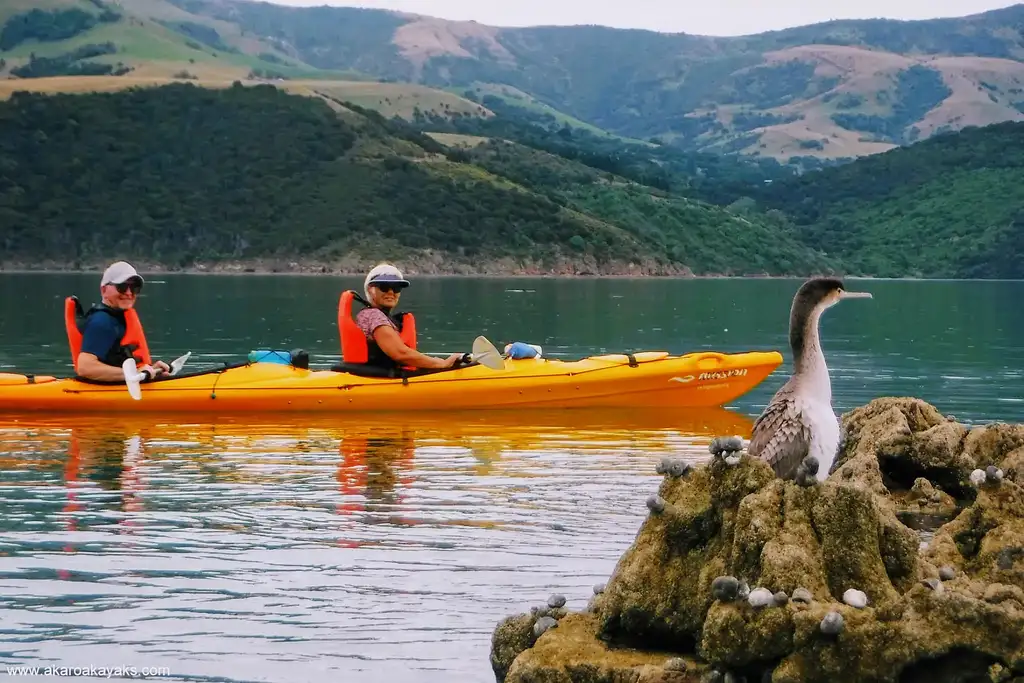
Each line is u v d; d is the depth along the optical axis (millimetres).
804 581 5363
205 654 6680
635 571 5746
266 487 10805
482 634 6965
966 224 140375
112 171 115125
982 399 17719
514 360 16234
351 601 7516
